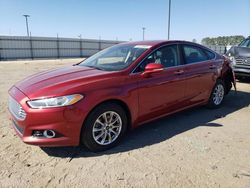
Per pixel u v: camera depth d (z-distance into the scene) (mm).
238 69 8898
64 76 3809
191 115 5336
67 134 3318
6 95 7078
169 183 2932
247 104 6301
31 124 3240
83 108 3344
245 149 3791
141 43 4684
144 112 4098
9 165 3279
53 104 3211
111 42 47125
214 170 3207
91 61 4785
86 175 3078
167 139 4113
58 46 40344
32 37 37312
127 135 4266
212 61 5488
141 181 2963
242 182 2969
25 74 13055
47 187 2852
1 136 4141
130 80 3848
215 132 4430
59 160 3420
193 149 3764
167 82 4355
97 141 3600
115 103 3717
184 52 4891
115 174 3098
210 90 5480
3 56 35188
